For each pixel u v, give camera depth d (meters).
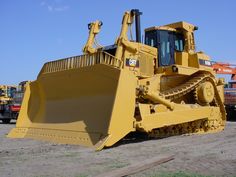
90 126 9.09
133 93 9.05
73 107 9.97
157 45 11.78
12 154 7.64
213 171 5.99
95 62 9.33
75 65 9.97
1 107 23.20
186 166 6.42
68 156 7.36
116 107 8.58
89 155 7.49
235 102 23.25
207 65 12.81
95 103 9.31
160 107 10.08
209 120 12.52
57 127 10.08
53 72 10.65
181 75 11.88
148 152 7.98
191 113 11.35
